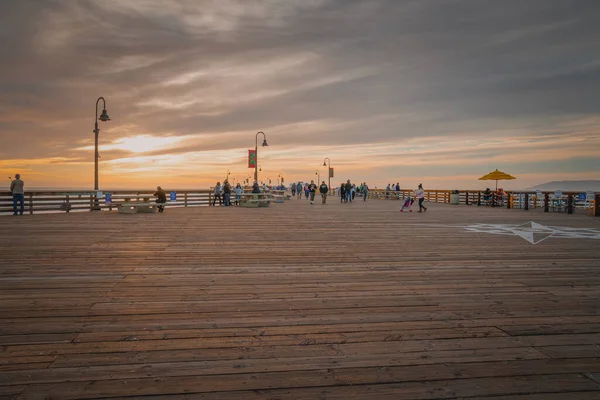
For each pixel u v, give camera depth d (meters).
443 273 6.07
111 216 16.73
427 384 2.61
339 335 3.48
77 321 3.79
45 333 3.47
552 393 2.51
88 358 2.95
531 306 4.39
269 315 4.02
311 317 3.96
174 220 14.96
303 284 5.32
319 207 25.45
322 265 6.61
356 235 10.68
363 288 5.14
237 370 2.78
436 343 3.31
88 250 7.93
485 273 6.08
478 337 3.45
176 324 3.73
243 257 7.28
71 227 12.23
